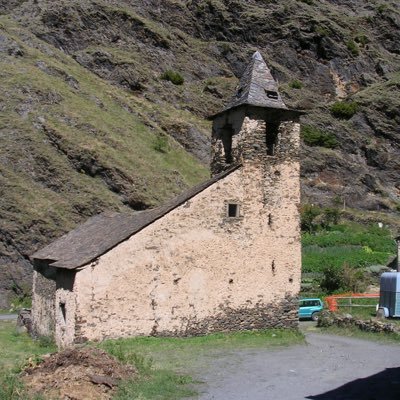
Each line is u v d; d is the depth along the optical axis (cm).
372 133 7331
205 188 2161
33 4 7225
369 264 4256
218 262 2162
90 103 5738
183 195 2247
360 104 7562
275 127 2369
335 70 8394
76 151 4722
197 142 6188
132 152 5191
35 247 3847
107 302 1939
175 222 2088
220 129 2470
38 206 4088
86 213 4288
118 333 1953
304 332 2502
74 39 6912
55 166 4528
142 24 7456
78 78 6138
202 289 2122
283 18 8562
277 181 2319
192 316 2095
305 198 6247
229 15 8369
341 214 6116
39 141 4678
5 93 5012
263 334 2170
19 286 3672
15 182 4212
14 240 3822
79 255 2019
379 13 9581
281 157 2339
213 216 2169
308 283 3719
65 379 1298
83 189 4466
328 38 8475
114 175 4697
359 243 5116
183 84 7188
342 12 9681
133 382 1352
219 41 8162
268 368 1616
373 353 1880
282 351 1894
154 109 6362
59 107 5206
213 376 1504
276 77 7969
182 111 6725
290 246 2320
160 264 2044
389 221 6191
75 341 1880
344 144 7100
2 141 4550
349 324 2498
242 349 1908
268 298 2256
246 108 2292
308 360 1744
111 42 7175
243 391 1346
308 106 7575
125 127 5644
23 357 1788
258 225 2261
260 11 8569
